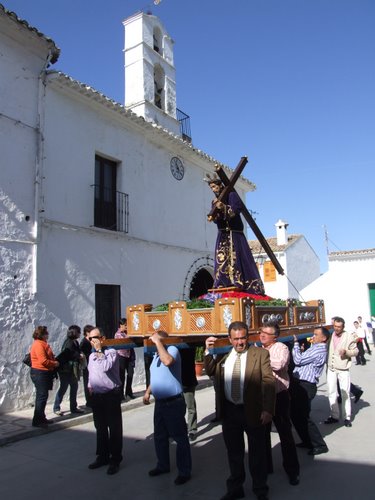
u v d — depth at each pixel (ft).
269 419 13.67
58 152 32.65
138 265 39.42
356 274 72.90
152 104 47.19
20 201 29.27
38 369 23.93
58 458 19.21
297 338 18.92
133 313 18.79
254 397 13.85
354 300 72.54
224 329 15.38
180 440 16.14
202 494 14.89
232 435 14.30
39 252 30.25
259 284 19.94
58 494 15.26
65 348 26.58
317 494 14.44
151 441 21.50
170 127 49.93
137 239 39.27
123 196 38.58
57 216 32.01
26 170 29.86
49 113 32.27
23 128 29.99
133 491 15.33
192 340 17.12
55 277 31.30
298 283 89.15
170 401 16.24
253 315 15.94
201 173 50.85
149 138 42.52
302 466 17.11
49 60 31.96
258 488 13.78
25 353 28.45
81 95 34.47
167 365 15.74
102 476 16.88
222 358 14.97
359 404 28.48
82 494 15.20
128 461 18.58
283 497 14.29
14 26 28.96
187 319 16.61
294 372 18.99
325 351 19.26
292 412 18.90
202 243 49.34
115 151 38.34
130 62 47.88
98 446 17.99
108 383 17.57
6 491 15.67
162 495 14.89
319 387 35.58
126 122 39.27
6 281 27.86
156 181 43.24
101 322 35.60
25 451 20.34
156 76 50.60
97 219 36.35
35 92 31.17
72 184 33.60
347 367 23.43
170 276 43.50
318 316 22.57
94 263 34.78
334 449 19.11
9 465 18.44
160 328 17.61
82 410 27.14
